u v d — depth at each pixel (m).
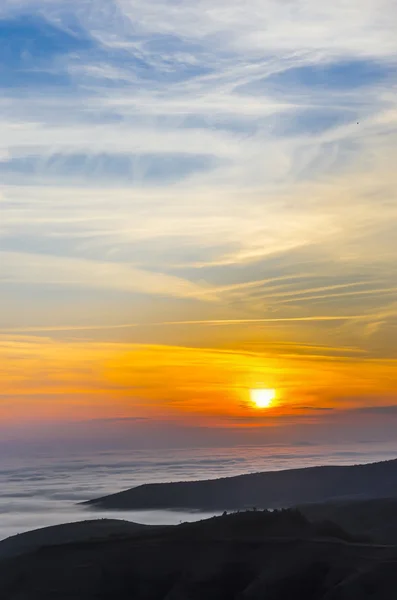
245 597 74.44
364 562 74.75
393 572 71.56
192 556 80.38
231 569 77.88
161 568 79.69
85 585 79.06
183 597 76.19
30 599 77.94
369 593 69.94
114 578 79.31
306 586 74.19
